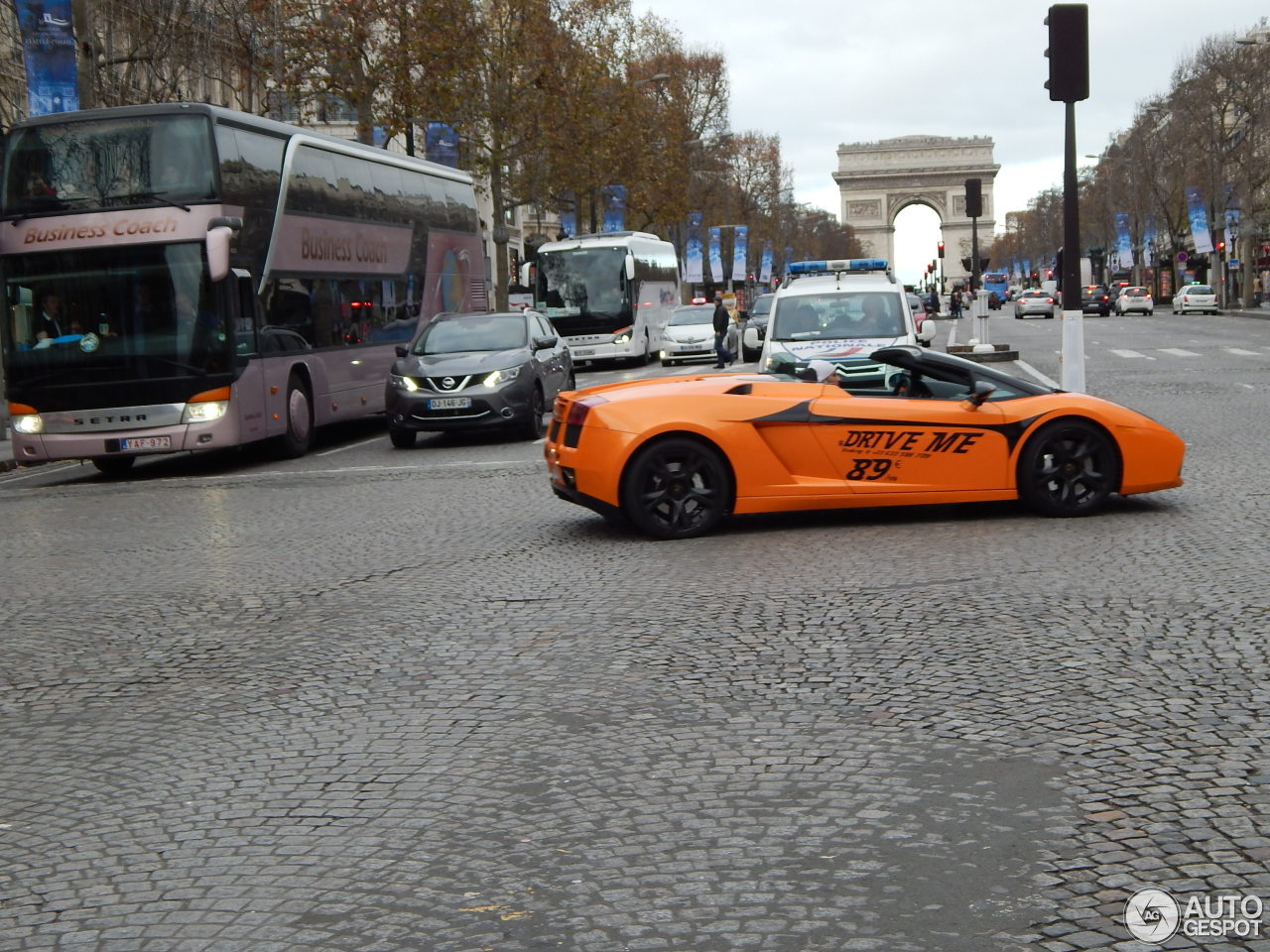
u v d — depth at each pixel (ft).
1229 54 241.96
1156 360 107.65
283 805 17.62
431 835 16.38
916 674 22.47
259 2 108.37
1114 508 38.11
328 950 13.50
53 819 17.61
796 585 29.81
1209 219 275.18
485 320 72.02
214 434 61.05
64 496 55.83
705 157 264.31
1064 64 60.23
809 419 36.32
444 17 129.49
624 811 16.92
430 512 44.21
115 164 61.31
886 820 16.30
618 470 36.09
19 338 61.62
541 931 13.71
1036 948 13.03
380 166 80.74
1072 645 23.89
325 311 72.02
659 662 23.86
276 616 29.25
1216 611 25.72
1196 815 16.02
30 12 75.10
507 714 21.21
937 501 36.76
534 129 161.89
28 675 25.25
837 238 544.21
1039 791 17.06
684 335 139.23
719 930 13.58
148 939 13.91
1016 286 611.88
